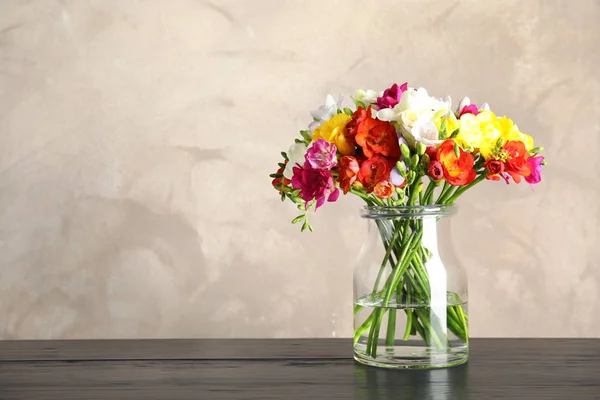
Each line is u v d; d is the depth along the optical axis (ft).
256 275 5.84
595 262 5.85
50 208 5.77
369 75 5.77
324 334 5.86
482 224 5.84
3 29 5.72
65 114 5.75
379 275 3.84
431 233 3.80
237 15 5.75
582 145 5.81
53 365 4.20
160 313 5.84
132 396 3.57
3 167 5.75
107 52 5.74
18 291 5.80
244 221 5.82
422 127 3.56
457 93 5.79
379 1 5.75
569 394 3.53
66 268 5.81
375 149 3.57
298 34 5.75
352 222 5.82
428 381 3.75
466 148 3.65
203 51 5.75
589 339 4.81
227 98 5.77
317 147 3.55
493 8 5.78
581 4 5.78
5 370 4.09
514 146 3.61
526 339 4.83
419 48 5.77
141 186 5.78
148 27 5.74
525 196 5.83
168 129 5.77
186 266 5.82
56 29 5.73
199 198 5.79
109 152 5.77
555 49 5.79
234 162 5.79
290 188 3.88
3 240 5.77
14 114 5.74
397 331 3.88
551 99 5.80
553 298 5.87
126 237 5.80
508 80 5.78
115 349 4.64
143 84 5.75
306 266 5.84
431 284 3.80
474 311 5.88
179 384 3.78
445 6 5.76
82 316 5.83
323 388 3.66
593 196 5.82
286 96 5.77
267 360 4.30
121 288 5.82
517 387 3.64
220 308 5.85
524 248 5.85
